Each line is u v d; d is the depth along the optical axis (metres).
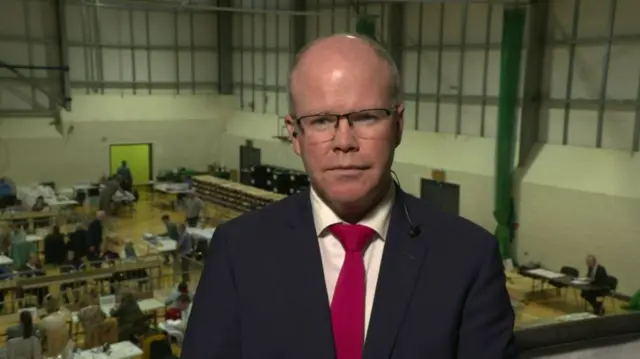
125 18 22.72
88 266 11.77
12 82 20.67
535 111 14.79
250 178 22.00
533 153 14.73
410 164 17.33
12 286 10.37
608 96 13.30
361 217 1.51
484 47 15.70
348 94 1.38
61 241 13.12
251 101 24.33
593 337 2.14
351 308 1.44
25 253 12.65
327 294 1.46
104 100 22.53
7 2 20.30
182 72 24.28
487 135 15.88
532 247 14.48
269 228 1.56
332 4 20.17
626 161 12.77
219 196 20.55
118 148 22.98
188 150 24.52
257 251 1.52
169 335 9.07
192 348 1.49
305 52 1.47
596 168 13.26
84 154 22.17
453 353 1.41
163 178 23.56
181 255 13.13
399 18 17.97
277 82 22.80
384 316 1.42
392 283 1.45
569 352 2.12
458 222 1.56
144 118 23.25
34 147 21.06
